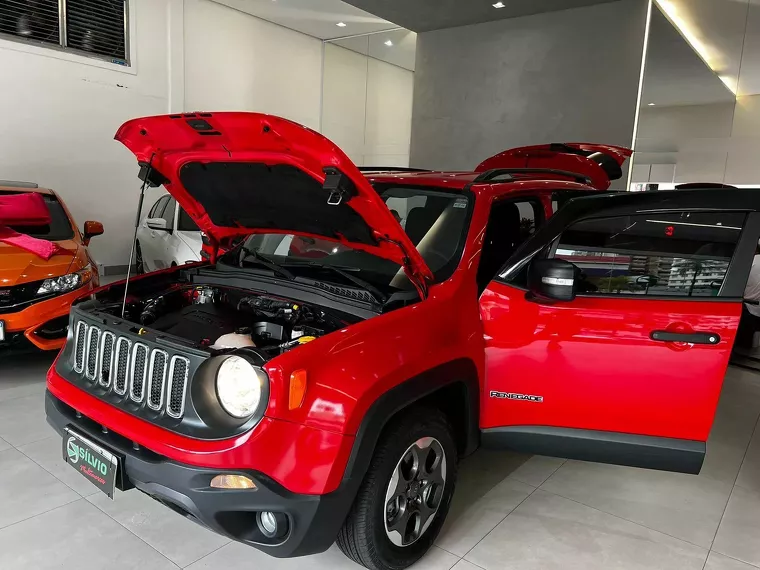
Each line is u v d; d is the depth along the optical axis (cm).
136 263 692
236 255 265
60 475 257
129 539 212
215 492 150
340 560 205
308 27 958
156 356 172
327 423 156
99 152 739
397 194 256
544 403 217
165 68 797
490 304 217
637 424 211
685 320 201
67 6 687
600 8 688
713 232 205
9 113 653
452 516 240
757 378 470
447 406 217
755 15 579
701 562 218
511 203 251
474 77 807
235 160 194
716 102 631
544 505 254
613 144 696
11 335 337
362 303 203
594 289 217
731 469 304
